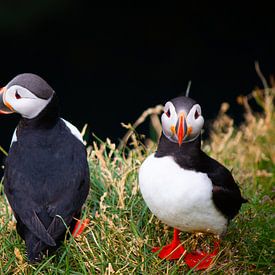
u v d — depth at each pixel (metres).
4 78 25.50
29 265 8.51
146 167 8.34
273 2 27.47
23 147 8.88
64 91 24.95
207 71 25.77
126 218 9.36
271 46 26.67
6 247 8.82
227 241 9.08
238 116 21.58
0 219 9.45
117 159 10.48
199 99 24.03
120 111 23.64
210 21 27.53
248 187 10.88
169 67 26.03
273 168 11.71
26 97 8.85
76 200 8.62
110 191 9.92
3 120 21.52
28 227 8.18
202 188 8.05
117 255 8.67
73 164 8.82
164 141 8.31
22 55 25.69
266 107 13.55
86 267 8.57
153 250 8.93
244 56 26.44
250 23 27.36
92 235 8.90
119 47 26.80
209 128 13.93
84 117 23.41
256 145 12.40
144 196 8.41
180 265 8.60
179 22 27.48
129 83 25.39
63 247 8.75
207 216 8.27
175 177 8.09
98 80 25.45
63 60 26.05
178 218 8.33
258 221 9.50
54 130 9.07
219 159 11.67
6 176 8.75
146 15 27.66
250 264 8.80
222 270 8.51
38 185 8.50
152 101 24.31
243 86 24.75
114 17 27.25
